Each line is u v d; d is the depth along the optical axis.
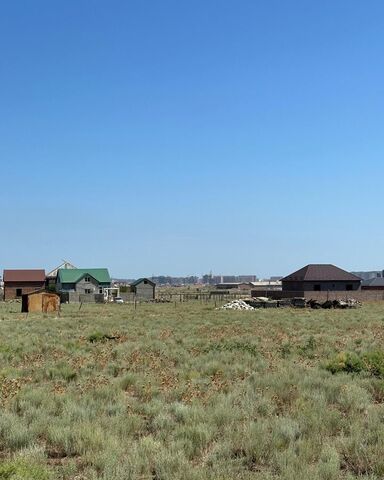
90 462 9.41
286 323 42.25
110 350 24.59
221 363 20.59
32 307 60.84
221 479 8.34
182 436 10.76
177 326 39.28
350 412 12.87
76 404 13.30
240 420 12.05
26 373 18.61
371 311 62.22
